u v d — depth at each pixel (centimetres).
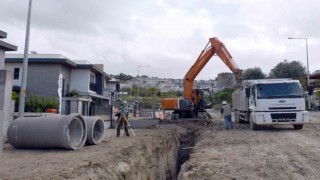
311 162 986
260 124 1900
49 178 731
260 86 1920
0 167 854
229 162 1026
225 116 2148
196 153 1252
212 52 2711
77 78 3378
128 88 9362
